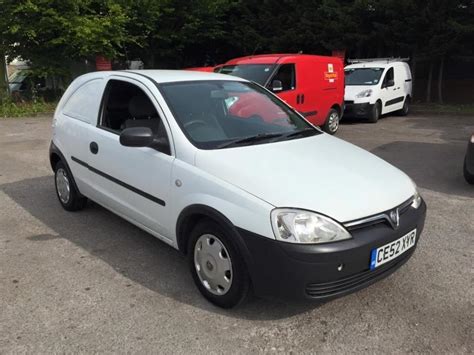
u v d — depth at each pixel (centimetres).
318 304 328
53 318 310
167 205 349
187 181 327
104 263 392
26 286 353
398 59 1491
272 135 380
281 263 274
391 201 308
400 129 1155
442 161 787
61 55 1748
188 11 2120
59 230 466
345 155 358
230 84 432
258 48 2075
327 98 1047
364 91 1245
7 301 331
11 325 302
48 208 533
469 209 533
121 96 429
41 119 1432
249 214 285
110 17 1752
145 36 2012
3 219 498
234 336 291
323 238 274
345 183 306
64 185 516
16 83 1933
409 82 1452
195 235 328
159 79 399
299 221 274
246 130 380
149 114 389
